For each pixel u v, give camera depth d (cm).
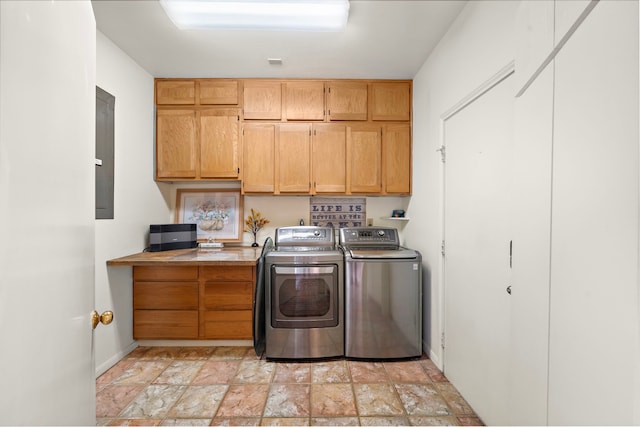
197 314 246
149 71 260
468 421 162
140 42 214
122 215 228
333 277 228
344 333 230
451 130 197
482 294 160
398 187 277
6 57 46
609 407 57
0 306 45
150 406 173
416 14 183
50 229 58
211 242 302
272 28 194
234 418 164
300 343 226
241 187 282
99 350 206
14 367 48
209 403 176
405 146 276
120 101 224
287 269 226
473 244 169
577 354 68
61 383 62
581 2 66
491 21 149
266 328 227
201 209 306
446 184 205
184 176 273
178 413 167
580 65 67
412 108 274
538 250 86
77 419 69
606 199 59
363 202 307
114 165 218
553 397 78
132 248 240
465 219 179
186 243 283
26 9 50
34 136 53
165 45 218
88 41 74
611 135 57
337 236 306
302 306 229
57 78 60
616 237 56
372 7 176
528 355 92
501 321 143
